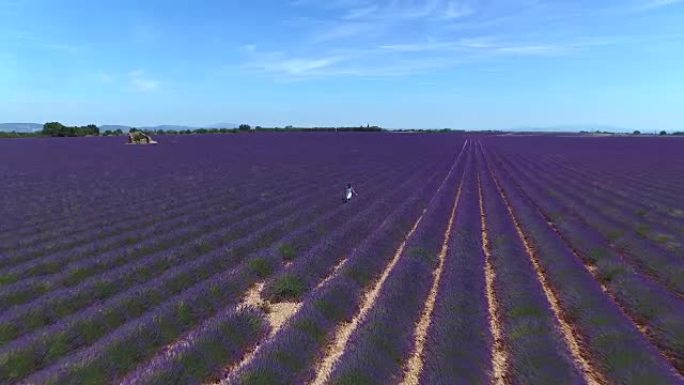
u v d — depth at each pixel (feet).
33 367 25.12
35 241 55.26
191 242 51.72
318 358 26.53
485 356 25.73
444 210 74.84
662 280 39.58
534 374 23.45
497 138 465.88
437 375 23.36
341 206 75.36
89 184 110.52
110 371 24.31
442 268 44.21
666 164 159.43
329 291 34.68
